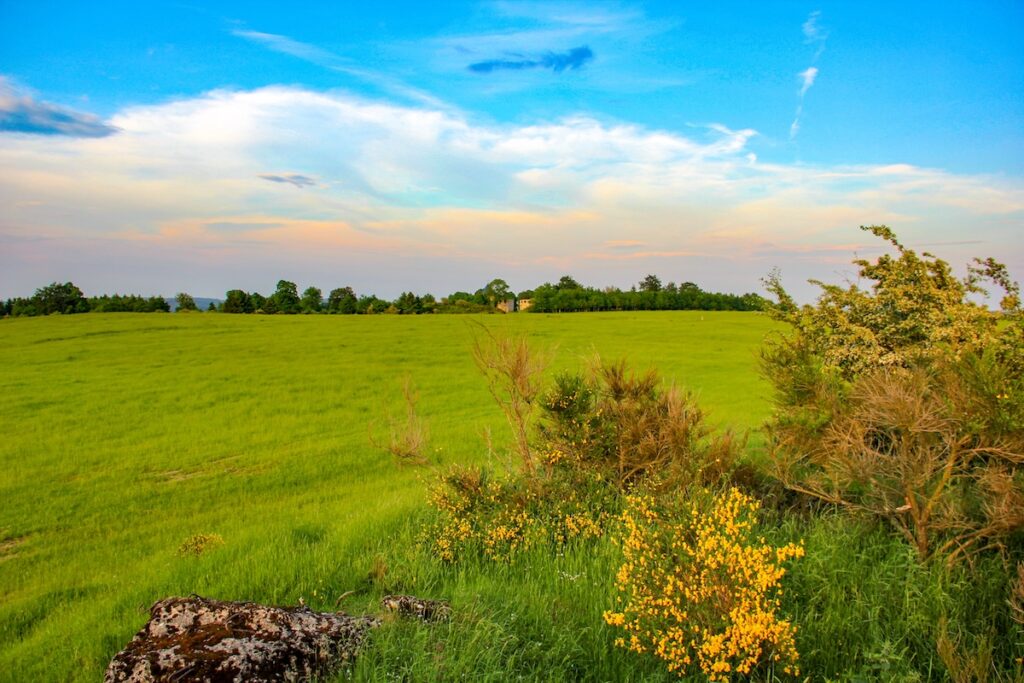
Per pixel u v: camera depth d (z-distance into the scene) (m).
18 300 99.81
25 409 26.44
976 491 7.50
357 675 4.96
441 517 9.78
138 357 42.12
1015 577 6.45
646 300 115.44
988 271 10.73
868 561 7.23
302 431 22.83
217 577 8.48
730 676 5.34
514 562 8.19
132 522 13.58
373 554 8.63
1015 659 5.36
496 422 22.55
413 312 107.69
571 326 66.62
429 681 4.98
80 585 9.67
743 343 52.38
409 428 11.01
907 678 4.99
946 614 5.97
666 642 5.57
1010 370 8.85
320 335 56.03
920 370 8.03
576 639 5.91
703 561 5.75
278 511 13.34
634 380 11.88
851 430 8.00
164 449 20.28
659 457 10.23
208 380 33.50
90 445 20.81
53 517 13.91
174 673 4.71
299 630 5.31
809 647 5.70
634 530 6.77
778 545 7.62
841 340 11.46
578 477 10.27
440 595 7.34
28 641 7.57
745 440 11.22
